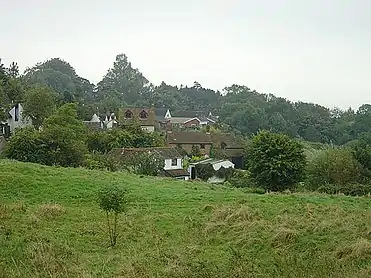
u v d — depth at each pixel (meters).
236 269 13.05
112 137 59.84
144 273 13.14
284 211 21.28
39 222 19.25
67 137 41.03
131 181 29.83
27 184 25.75
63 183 26.56
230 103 135.12
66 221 19.94
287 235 16.47
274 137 36.97
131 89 155.25
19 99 70.00
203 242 17.27
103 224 19.45
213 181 56.97
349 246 14.74
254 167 37.00
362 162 43.12
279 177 36.44
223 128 97.81
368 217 19.11
